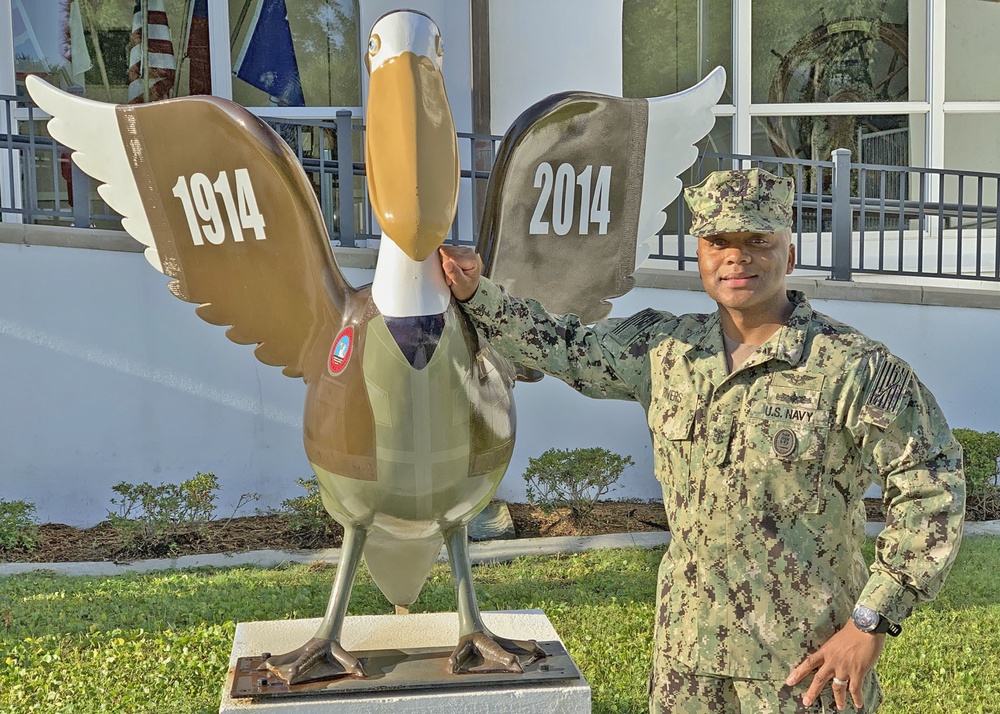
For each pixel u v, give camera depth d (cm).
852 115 782
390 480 220
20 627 423
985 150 789
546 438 639
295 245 240
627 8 768
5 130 696
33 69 707
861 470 195
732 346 203
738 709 202
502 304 216
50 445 591
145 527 556
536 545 548
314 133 740
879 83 780
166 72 715
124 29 711
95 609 445
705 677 201
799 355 193
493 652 234
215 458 612
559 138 256
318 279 239
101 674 372
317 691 222
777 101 779
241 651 252
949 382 657
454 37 690
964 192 791
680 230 648
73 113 246
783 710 195
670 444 205
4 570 513
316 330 246
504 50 688
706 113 276
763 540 194
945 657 387
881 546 185
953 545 178
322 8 729
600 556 525
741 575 196
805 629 193
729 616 197
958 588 467
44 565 522
